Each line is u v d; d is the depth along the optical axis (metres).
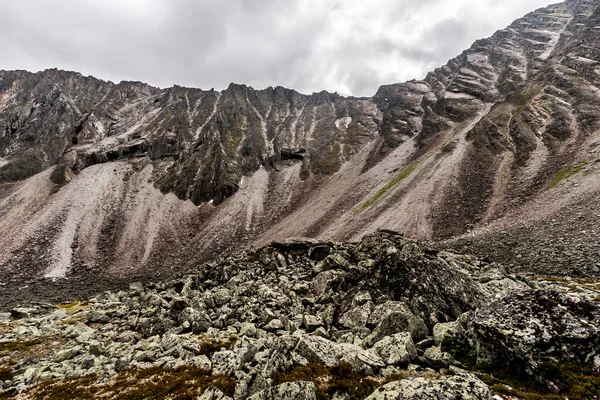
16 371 21.31
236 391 14.70
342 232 124.38
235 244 142.50
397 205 128.62
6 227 138.75
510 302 16.30
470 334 16.33
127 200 171.25
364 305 23.19
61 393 16.95
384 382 13.70
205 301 33.38
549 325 13.88
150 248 138.00
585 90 140.00
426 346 17.02
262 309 28.52
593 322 13.42
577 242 52.94
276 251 48.72
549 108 144.12
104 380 18.38
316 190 189.12
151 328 28.58
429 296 22.44
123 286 97.69
